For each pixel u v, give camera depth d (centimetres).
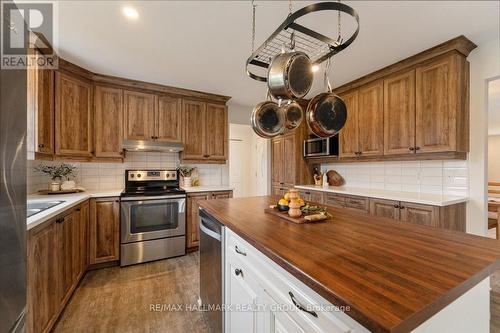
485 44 211
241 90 327
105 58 231
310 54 190
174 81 293
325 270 70
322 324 68
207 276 165
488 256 81
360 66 254
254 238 100
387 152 263
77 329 162
